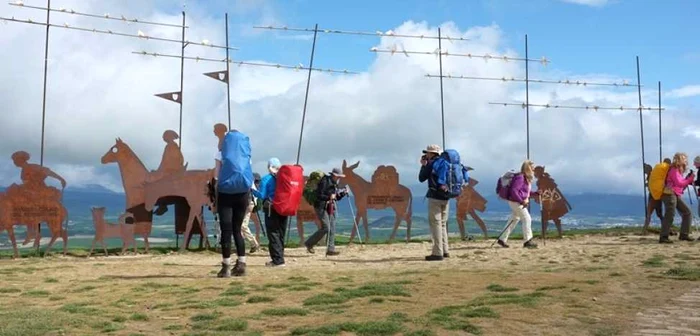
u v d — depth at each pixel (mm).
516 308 7480
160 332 6723
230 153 10688
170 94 17484
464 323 6707
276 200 12453
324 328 6504
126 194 16703
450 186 13320
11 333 6582
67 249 16328
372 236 19203
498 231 20938
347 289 8977
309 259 14227
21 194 15789
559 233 19688
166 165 17172
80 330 6812
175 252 16703
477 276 10164
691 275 9914
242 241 11000
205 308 7887
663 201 16469
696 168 18453
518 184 15891
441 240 13406
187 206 17750
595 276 10078
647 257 12766
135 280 10617
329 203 15398
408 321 6898
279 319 7191
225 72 18297
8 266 13141
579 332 6477
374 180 19250
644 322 6871
